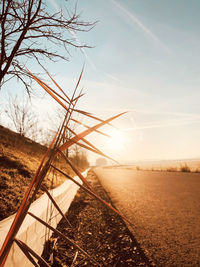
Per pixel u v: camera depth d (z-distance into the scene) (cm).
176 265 204
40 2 292
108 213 420
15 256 135
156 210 442
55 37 353
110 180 1296
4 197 279
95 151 67
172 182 1015
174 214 406
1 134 765
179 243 260
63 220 355
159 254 229
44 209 233
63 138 67
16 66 343
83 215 401
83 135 66
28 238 167
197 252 233
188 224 340
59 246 239
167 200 554
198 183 919
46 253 214
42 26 325
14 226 57
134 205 498
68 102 70
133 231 307
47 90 67
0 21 279
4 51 294
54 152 64
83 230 308
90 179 1423
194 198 570
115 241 267
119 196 641
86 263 204
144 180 1208
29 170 448
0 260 53
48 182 429
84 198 603
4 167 408
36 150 784
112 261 212
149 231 307
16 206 268
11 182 342
